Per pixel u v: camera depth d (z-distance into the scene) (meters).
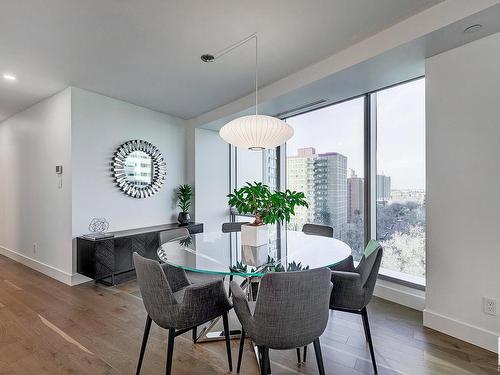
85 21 2.21
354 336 2.30
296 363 1.97
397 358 2.00
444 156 2.32
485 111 2.11
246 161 5.15
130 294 3.23
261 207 2.34
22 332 2.39
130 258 3.63
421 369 1.88
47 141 3.90
